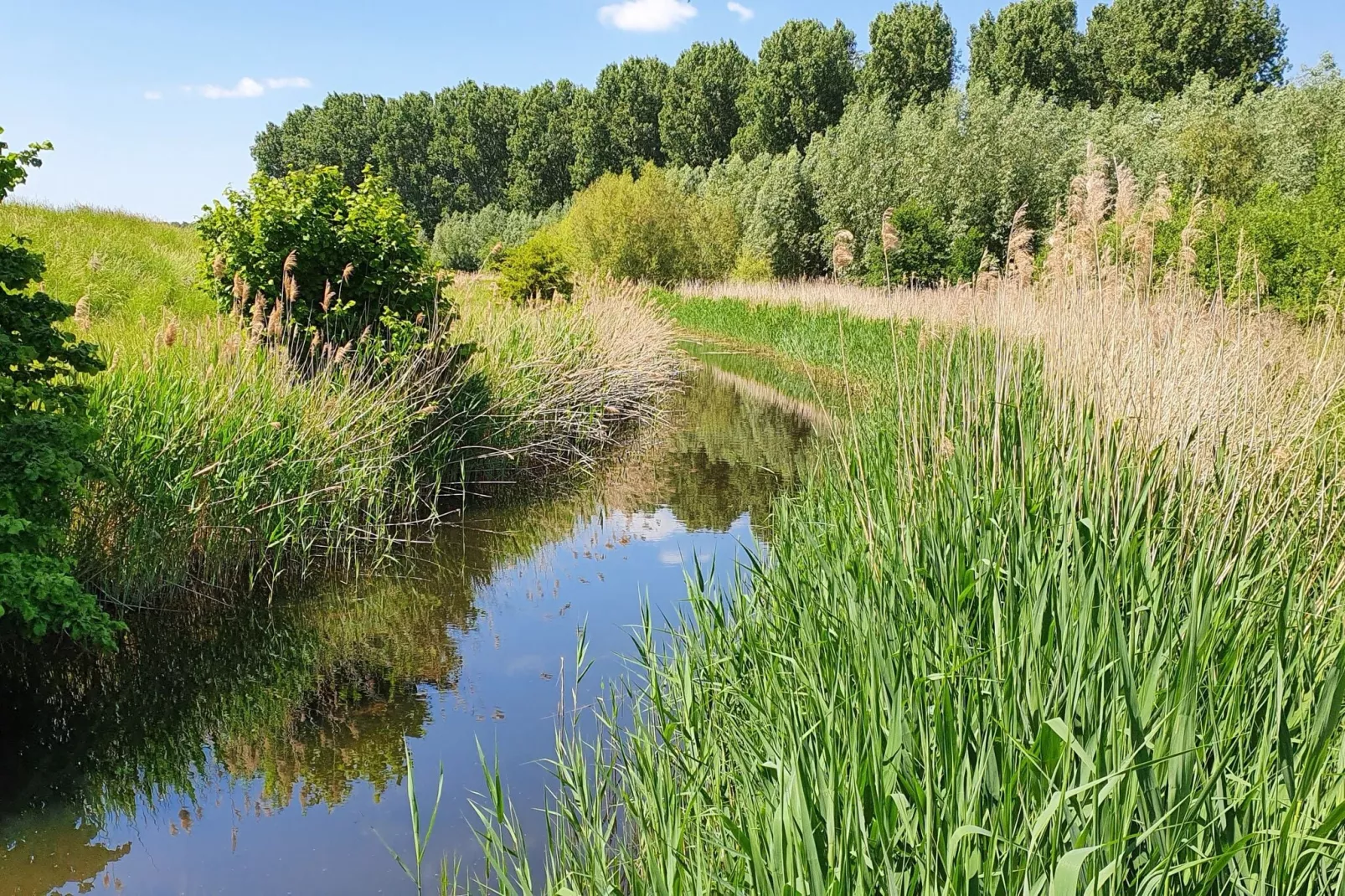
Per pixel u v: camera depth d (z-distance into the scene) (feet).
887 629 12.42
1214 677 10.38
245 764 16.01
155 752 16.39
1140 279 21.45
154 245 55.47
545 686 18.75
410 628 22.00
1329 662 11.18
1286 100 93.81
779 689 12.71
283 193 30.48
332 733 17.03
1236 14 188.34
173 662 20.02
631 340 51.72
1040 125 125.90
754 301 94.94
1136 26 198.08
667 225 134.72
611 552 27.84
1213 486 15.80
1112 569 12.53
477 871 12.92
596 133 278.05
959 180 125.90
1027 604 11.84
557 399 40.42
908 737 9.96
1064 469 16.28
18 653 19.70
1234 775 9.04
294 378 27.68
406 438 30.32
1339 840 8.31
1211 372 18.52
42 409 20.58
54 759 16.10
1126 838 8.01
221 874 12.90
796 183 149.18
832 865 8.23
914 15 234.99
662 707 13.92
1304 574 14.32
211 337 28.22
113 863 13.17
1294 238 41.55
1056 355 20.99
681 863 9.37
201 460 23.29
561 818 12.64
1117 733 9.18
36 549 17.04
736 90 270.46
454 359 34.50
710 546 28.37
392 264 31.71
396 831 13.98
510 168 298.35
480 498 34.24
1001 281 26.89
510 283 61.16
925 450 20.01
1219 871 8.38
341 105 327.88
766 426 48.96
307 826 14.14
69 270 44.29
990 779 9.48
